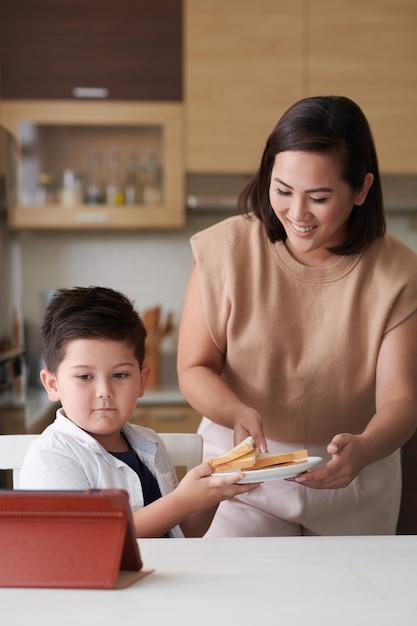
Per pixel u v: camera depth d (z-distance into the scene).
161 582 0.95
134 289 4.01
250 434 1.43
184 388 1.58
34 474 1.26
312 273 1.55
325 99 1.39
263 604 0.88
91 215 3.59
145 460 1.40
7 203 2.48
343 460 1.33
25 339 3.91
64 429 1.32
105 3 3.53
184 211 3.62
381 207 1.54
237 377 1.62
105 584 0.92
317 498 1.58
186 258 4.02
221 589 0.93
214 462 1.25
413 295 1.57
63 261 3.99
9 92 3.51
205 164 3.59
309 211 1.38
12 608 0.87
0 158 2.41
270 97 3.56
